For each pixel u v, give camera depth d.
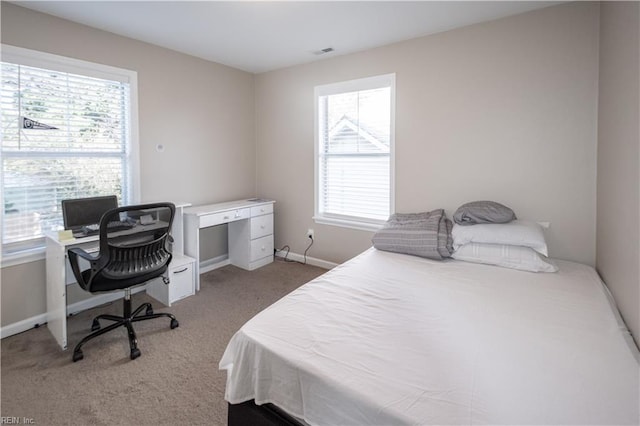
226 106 3.89
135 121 3.03
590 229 2.37
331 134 3.71
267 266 3.93
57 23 2.52
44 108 2.51
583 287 1.87
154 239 2.47
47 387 1.81
